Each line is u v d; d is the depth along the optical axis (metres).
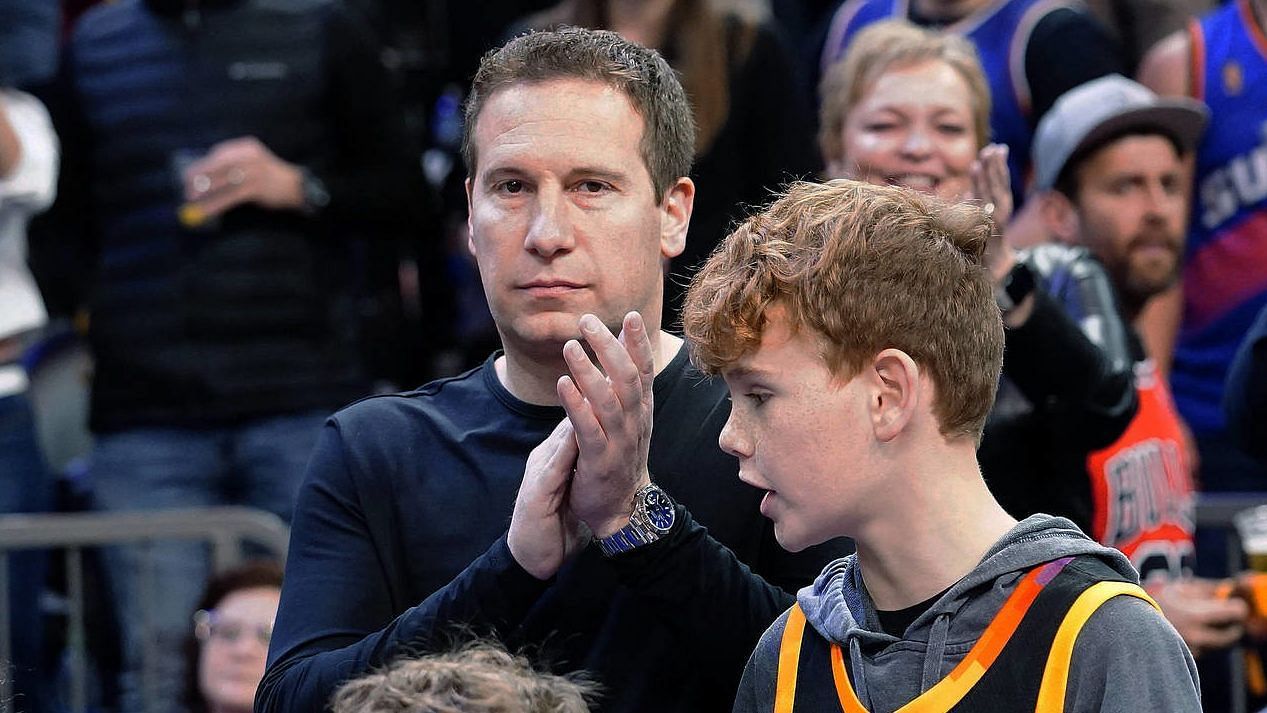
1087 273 6.27
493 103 4.18
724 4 8.21
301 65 8.62
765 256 3.59
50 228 8.88
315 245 8.60
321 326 8.58
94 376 8.59
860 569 3.72
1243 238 8.40
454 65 10.45
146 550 8.12
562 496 3.88
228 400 8.40
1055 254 6.37
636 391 3.75
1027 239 7.45
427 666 3.24
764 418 3.62
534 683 3.23
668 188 4.26
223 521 8.02
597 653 4.14
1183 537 6.51
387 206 8.74
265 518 8.04
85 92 8.67
